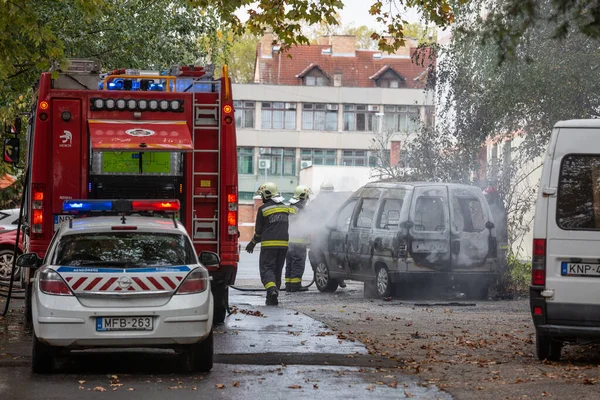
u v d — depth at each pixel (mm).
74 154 17031
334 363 13883
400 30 21000
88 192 17078
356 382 12305
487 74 27531
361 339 16328
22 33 18984
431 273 24234
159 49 32062
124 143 16688
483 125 28906
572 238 13773
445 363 13922
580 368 13305
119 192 17172
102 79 18453
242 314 20078
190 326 12555
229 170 17391
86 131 17062
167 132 17031
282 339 16188
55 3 28703
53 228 16922
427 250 24234
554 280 13789
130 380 12383
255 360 14086
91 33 30344
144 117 17203
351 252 26016
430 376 12812
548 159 13992
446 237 24344
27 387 11758
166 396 11242
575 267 13758
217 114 17453
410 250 24125
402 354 14781
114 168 17141
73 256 12781
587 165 13883
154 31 31688
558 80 25828
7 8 18078
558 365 13680
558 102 26141
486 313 21031
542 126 27188
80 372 13086
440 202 24547
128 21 30953
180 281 12664
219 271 17484
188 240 13328
